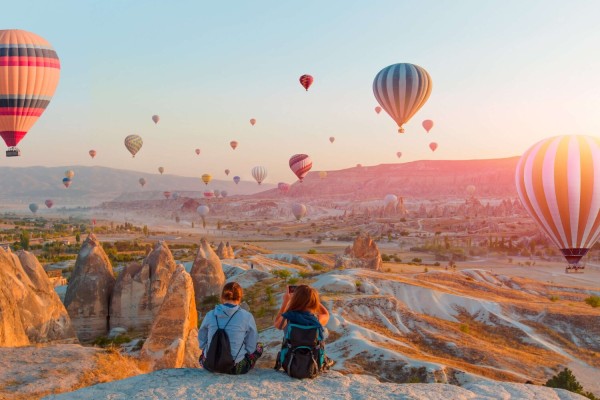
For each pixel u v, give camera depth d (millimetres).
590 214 51344
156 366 28828
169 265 68250
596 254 180875
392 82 74312
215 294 80562
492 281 116062
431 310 79625
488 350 60875
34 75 58844
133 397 8359
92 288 64938
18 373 14633
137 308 65938
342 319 63969
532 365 59406
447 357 59219
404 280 89812
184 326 30531
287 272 95000
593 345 69000
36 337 39719
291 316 9266
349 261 110812
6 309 26172
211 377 9180
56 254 187625
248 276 96000
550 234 54188
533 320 77312
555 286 116875
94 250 66875
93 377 14969
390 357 50938
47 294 41500
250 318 9461
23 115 59500
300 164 146625
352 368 49125
